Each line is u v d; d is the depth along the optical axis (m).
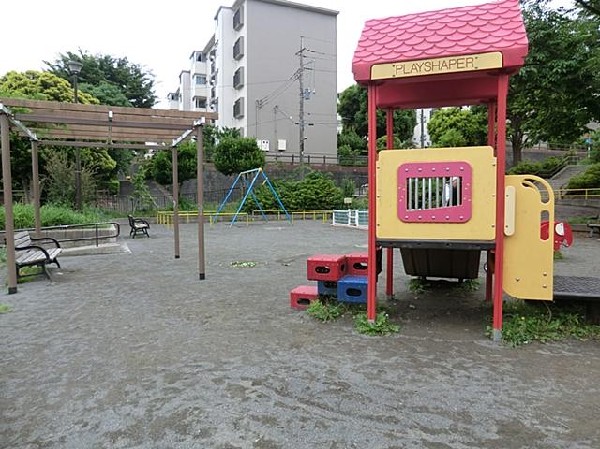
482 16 4.30
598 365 3.63
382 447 2.47
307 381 3.38
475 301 5.72
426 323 4.82
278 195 24.64
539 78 14.67
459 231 4.32
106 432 2.70
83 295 6.46
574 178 24.72
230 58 37.16
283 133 34.72
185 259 9.99
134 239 14.71
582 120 17.06
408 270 6.15
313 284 7.09
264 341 4.34
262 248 11.88
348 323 4.88
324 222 22.17
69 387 3.35
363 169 33.19
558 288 4.66
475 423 2.72
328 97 35.78
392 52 4.34
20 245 8.14
